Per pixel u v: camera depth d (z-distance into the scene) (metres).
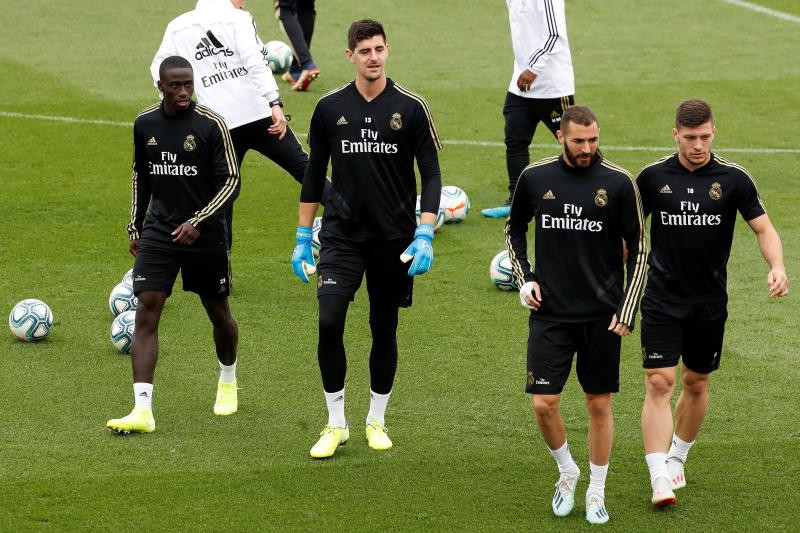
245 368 28.86
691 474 23.33
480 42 63.16
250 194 42.75
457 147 48.16
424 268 23.34
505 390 27.56
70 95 53.28
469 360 29.27
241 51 32.81
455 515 21.62
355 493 22.47
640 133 49.84
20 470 23.20
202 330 31.17
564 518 21.58
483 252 37.31
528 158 39.81
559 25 38.06
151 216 25.80
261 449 24.47
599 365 21.31
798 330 31.11
